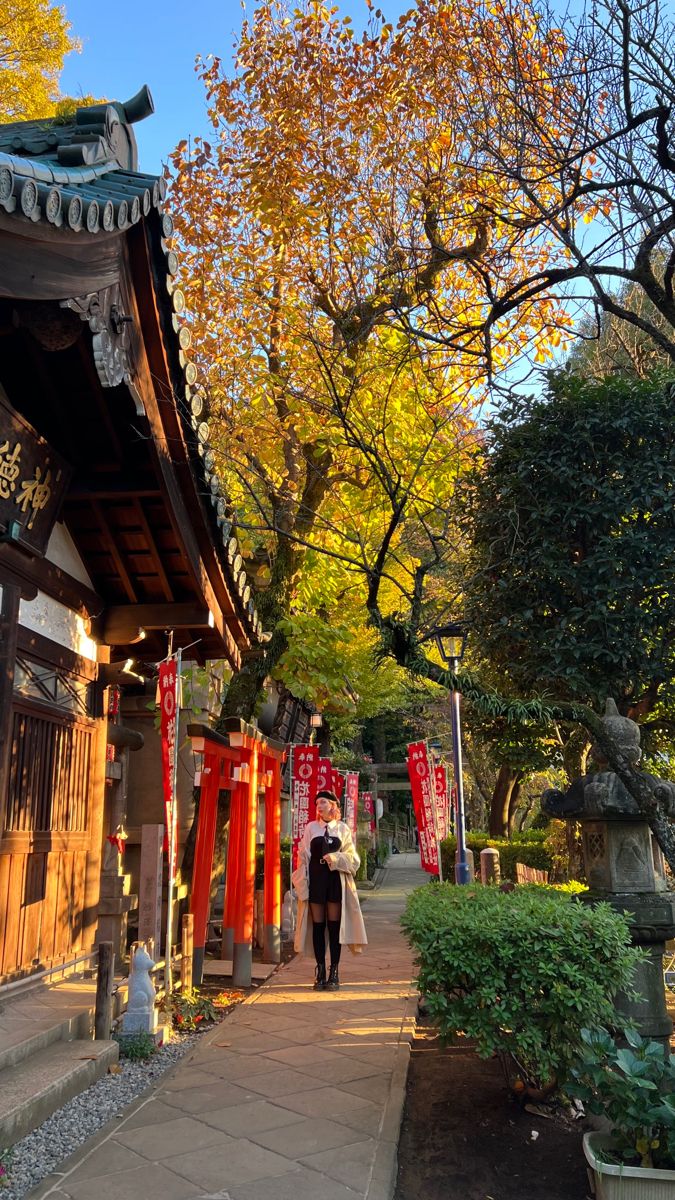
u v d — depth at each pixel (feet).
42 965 18.74
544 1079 13.61
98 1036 17.49
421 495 31.65
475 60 23.38
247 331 33.55
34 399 17.47
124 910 23.13
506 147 22.88
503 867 54.19
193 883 26.30
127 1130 13.84
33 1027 16.25
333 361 25.48
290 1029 20.90
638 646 21.15
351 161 27.66
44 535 18.10
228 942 32.50
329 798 27.66
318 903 26.76
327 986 26.22
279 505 34.78
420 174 26.45
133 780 40.34
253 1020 21.93
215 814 26.45
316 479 34.63
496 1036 13.94
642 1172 10.91
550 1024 13.80
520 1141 13.92
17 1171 12.25
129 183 14.94
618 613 21.61
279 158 30.01
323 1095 15.70
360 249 26.76
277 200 30.32
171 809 21.22
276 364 34.37
